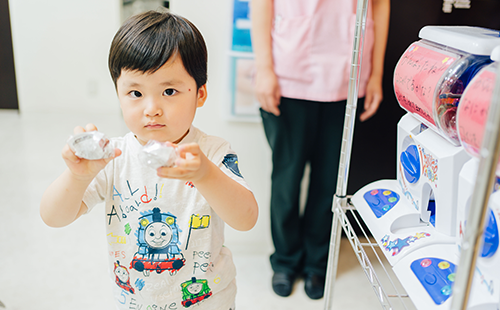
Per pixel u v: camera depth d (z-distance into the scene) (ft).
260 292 4.78
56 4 10.23
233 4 4.39
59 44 10.50
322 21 4.05
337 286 4.83
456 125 1.84
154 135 2.05
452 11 4.52
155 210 2.26
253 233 5.35
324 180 4.68
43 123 10.05
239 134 4.91
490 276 1.71
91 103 11.00
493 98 1.17
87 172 1.84
